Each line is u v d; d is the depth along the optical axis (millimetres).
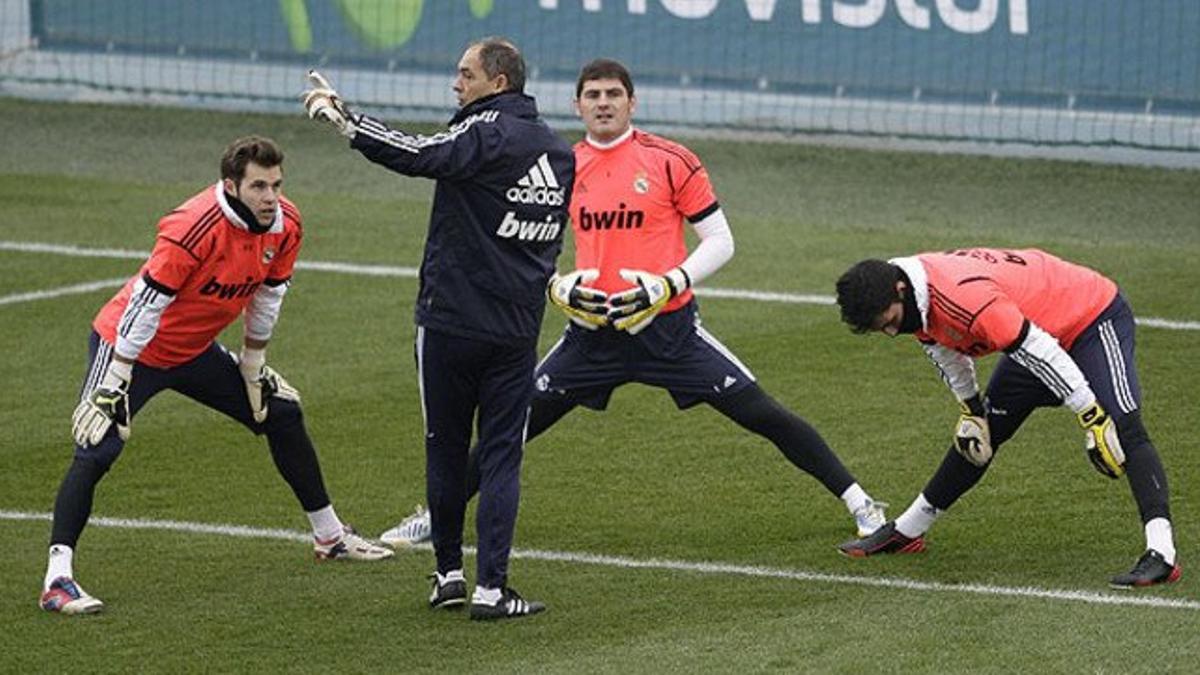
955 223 51750
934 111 56938
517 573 28109
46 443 34875
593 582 27672
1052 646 24672
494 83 25250
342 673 24188
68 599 26328
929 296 26031
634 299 28359
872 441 34625
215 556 28969
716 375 29219
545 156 25266
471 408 26109
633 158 28844
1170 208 53219
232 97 62375
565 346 29469
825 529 30016
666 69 58656
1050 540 29172
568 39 58781
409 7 60062
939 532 29719
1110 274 46219
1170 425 34969
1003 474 32344
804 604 26562
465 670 24219
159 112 64438
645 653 24688
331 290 45531
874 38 57062
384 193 55719
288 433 28078
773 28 57688
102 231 51312
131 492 32094
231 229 25812
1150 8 54688
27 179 57188
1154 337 40781
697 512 30953
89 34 63531
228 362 27719
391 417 36438
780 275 46438
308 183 56656
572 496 31797
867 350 40281
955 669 23906
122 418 26188
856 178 56438
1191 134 54844
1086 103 55625
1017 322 25828
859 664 24125
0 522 30594
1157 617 25688
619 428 35469
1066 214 52625
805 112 57906
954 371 27266
